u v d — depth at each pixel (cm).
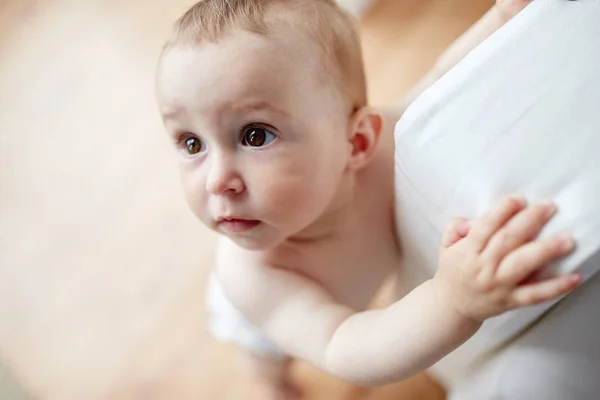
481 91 41
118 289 121
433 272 57
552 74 38
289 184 52
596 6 37
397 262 72
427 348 49
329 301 63
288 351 65
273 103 51
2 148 144
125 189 133
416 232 55
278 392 102
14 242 129
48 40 161
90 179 136
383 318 54
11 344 117
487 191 42
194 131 53
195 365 111
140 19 160
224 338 90
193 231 125
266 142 52
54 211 132
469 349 58
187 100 51
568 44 38
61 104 149
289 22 54
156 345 114
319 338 61
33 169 139
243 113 51
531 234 40
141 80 149
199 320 115
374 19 141
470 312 44
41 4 168
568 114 38
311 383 103
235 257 67
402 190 51
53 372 113
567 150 38
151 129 141
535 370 47
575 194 38
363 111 60
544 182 39
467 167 42
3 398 111
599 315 43
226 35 51
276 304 64
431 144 43
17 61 159
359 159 62
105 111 146
